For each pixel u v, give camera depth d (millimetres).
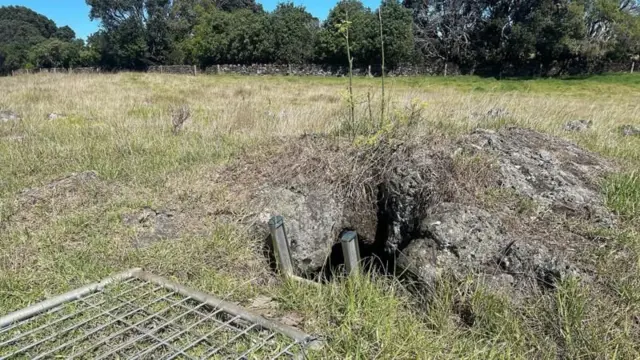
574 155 4246
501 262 2598
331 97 12562
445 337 2250
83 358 2066
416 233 3113
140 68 42000
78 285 2676
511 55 29688
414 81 24438
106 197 3873
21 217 3506
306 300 2514
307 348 2090
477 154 3689
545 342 2168
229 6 60562
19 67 51969
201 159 5043
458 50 30703
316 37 31625
